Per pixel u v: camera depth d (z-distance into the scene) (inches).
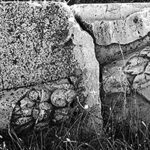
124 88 87.8
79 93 85.5
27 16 80.1
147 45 87.8
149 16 86.4
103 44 87.0
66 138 79.6
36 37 81.3
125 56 88.6
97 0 132.2
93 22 86.6
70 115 85.5
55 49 82.7
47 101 84.2
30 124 84.4
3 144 80.3
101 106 89.0
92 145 83.4
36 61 82.4
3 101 82.1
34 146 83.3
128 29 86.3
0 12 78.9
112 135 84.9
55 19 81.6
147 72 87.0
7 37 80.0
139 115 89.6
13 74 81.9
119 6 88.3
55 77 84.0
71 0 132.3
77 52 84.0
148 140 82.4
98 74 86.0
